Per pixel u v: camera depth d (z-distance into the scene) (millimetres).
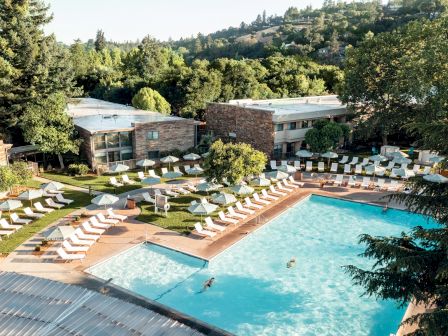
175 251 24406
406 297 14195
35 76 42562
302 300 20188
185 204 32875
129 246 24812
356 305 19766
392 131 49094
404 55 44562
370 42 48219
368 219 30828
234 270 22984
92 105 63594
